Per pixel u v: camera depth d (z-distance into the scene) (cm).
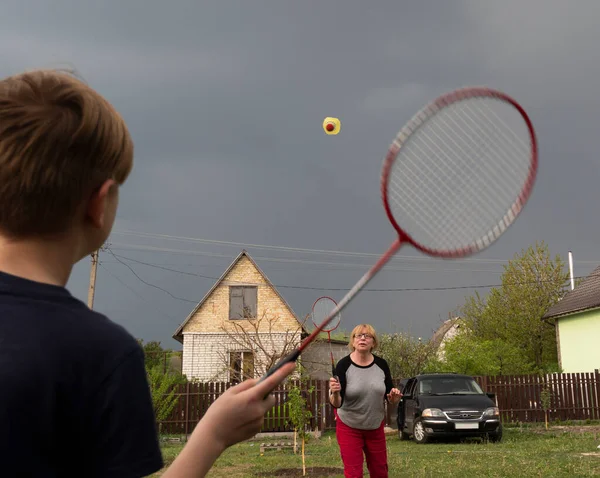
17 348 111
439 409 1554
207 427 130
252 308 3166
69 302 121
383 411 647
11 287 118
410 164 257
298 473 1075
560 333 3253
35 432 109
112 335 120
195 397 2083
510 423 2214
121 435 115
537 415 2259
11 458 107
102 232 132
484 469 1035
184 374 3062
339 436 650
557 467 1042
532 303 3691
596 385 2300
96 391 114
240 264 3228
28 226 120
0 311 115
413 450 1394
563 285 3709
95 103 127
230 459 1328
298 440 1789
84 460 115
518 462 1117
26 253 121
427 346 2806
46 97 123
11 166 117
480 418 1538
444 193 259
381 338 2838
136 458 116
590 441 1500
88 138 122
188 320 3159
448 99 258
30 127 118
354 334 651
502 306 3766
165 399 2028
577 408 2277
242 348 3025
